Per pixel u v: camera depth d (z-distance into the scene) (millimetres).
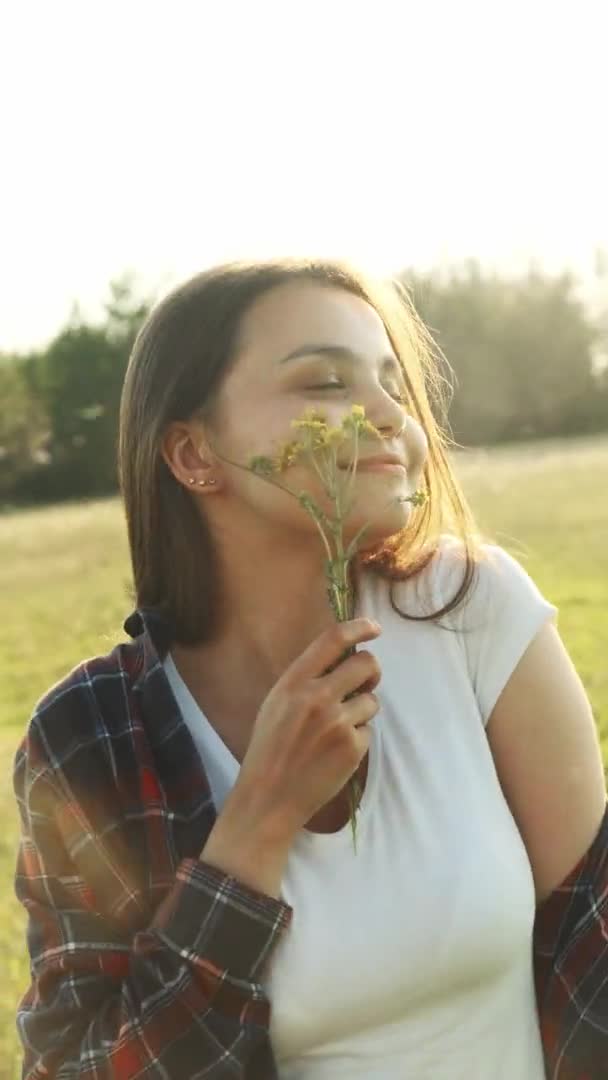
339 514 1752
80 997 1886
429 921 1777
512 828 1857
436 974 1784
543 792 1905
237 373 1893
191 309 1938
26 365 49625
